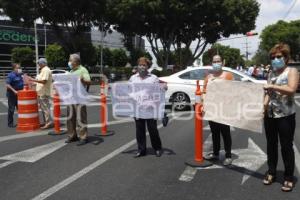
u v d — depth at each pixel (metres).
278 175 6.65
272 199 5.58
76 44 40.12
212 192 5.86
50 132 10.61
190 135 10.28
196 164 7.19
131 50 41.97
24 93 11.20
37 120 11.45
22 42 55.69
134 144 9.16
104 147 8.86
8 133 10.83
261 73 30.70
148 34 38.66
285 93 5.70
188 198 5.62
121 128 11.42
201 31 38.44
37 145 9.19
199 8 34.75
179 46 40.59
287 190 5.87
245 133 10.42
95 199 5.60
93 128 11.45
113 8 35.72
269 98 5.99
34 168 7.20
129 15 35.00
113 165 7.34
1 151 8.61
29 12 34.88
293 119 5.90
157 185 6.18
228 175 6.68
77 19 37.34
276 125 5.98
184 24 37.50
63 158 7.90
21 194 5.82
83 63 41.97
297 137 9.95
